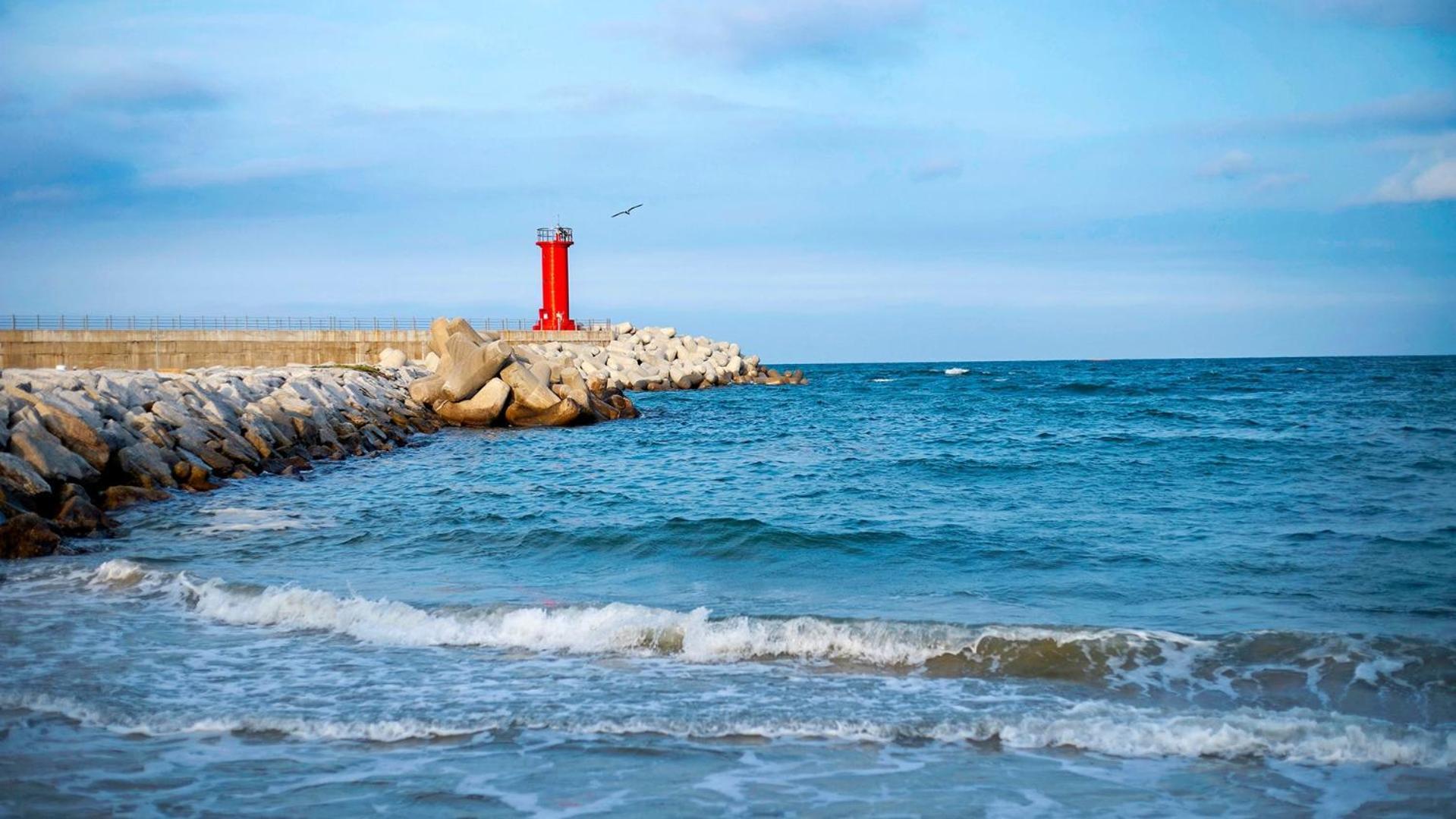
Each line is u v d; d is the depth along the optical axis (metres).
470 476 22.05
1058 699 7.85
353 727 7.28
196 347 48.91
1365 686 7.95
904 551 13.24
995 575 11.89
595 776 6.50
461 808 6.03
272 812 5.97
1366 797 6.18
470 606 10.30
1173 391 52.50
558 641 9.34
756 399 51.78
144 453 18.78
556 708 7.65
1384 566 11.80
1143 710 7.54
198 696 7.97
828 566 12.62
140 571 11.88
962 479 20.12
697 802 6.12
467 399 34.72
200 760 6.77
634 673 8.53
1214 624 9.51
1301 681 8.08
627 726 7.31
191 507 17.47
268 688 8.17
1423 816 5.93
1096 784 6.39
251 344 49.41
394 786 6.35
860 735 7.18
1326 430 28.81
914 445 27.36
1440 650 8.39
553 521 15.84
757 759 6.79
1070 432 30.06
